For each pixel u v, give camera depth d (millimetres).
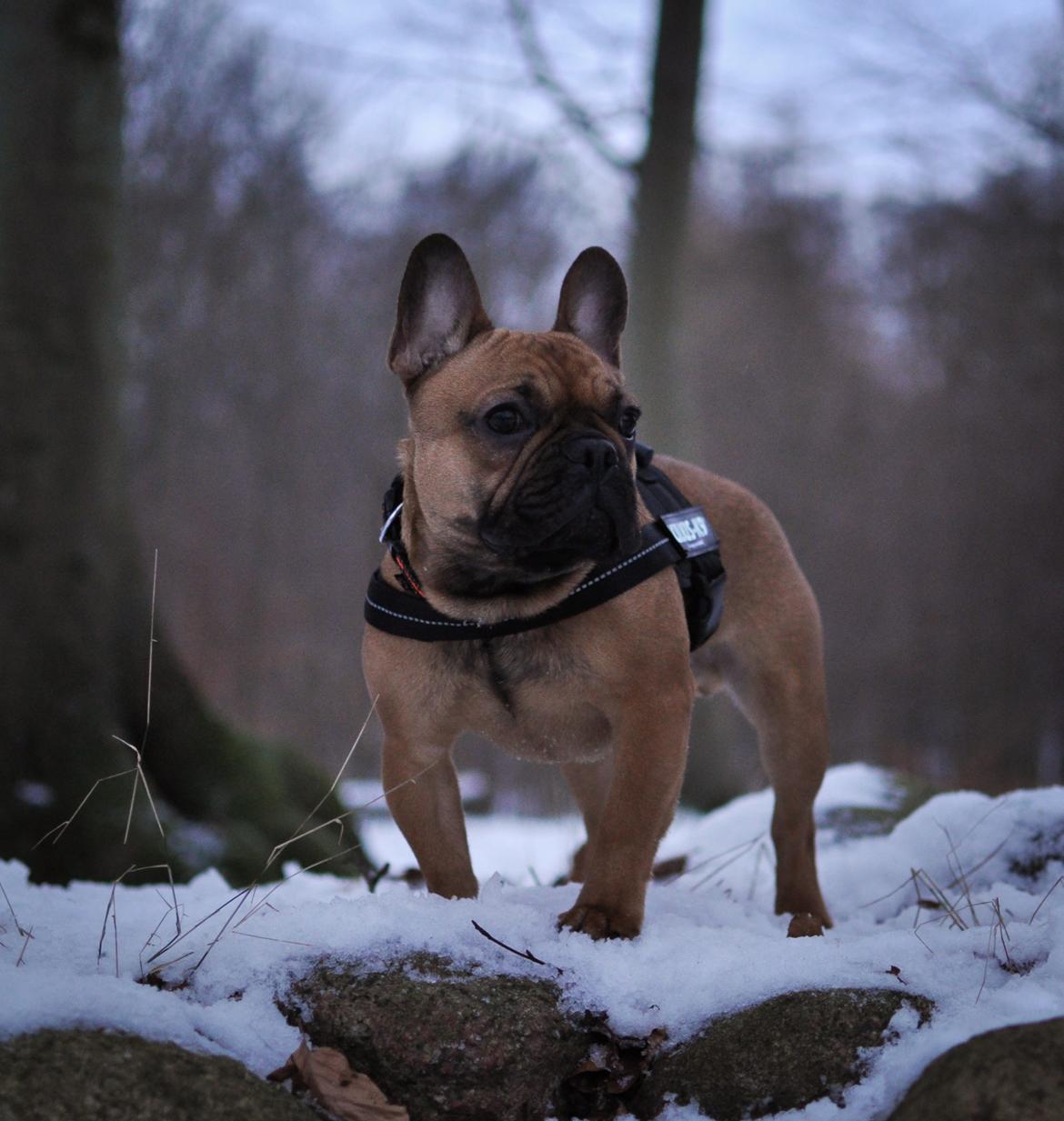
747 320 36125
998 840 4371
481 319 3854
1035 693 27734
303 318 27312
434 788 3662
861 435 34250
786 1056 2611
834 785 6094
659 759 3373
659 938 3119
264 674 28125
